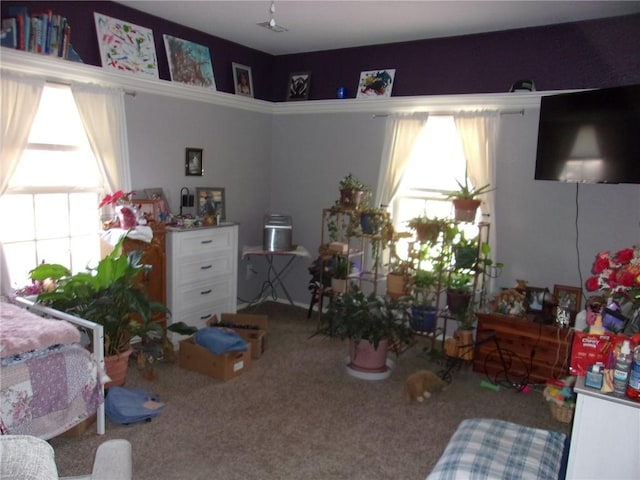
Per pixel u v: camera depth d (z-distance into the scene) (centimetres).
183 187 417
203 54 424
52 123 325
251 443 253
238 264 484
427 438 265
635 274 192
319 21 379
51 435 227
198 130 424
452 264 378
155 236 354
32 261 328
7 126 291
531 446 187
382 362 341
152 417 273
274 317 464
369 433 268
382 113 435
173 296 371
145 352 317
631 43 341
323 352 382
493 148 380
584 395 169
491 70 393
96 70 331
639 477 164
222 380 323
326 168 475
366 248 454
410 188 432
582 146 317
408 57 429
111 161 346
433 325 375
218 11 367
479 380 343
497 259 395
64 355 230
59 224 339
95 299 279
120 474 132
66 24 314
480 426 202
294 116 489
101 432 253
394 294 382
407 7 339
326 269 422
